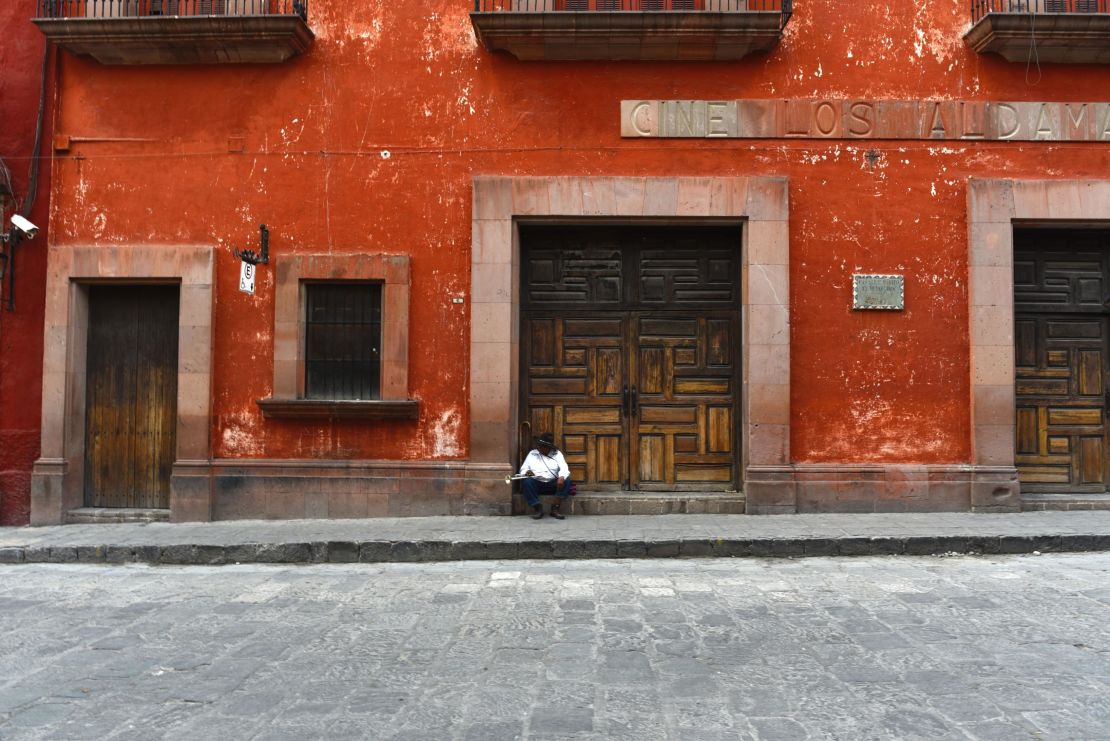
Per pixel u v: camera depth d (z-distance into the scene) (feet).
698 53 31.96
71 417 32.65
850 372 31.94
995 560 25.85
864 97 32.30
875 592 21.65
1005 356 31.58
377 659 16.60
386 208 32.63
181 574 25.68
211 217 32.73
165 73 33.01
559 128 32.50
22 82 33.09
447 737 12.72
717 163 32.27
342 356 32.94
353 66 32.91
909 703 13.83
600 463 33.30
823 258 32.09
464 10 32.89
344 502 31.89
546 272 33.65
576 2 33.55
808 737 12.55
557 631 18.39
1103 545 27.02
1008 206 31.76
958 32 32.40
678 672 15.52
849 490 31.50
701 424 33.27
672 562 26.20
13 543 28.25
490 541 27.09
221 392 32.40
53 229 32.78
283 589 23.16
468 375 32.27
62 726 13.37
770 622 18.89
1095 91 32.17
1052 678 14.92
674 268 33.58
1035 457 32.89
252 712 13.87
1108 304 33.01
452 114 32.71
